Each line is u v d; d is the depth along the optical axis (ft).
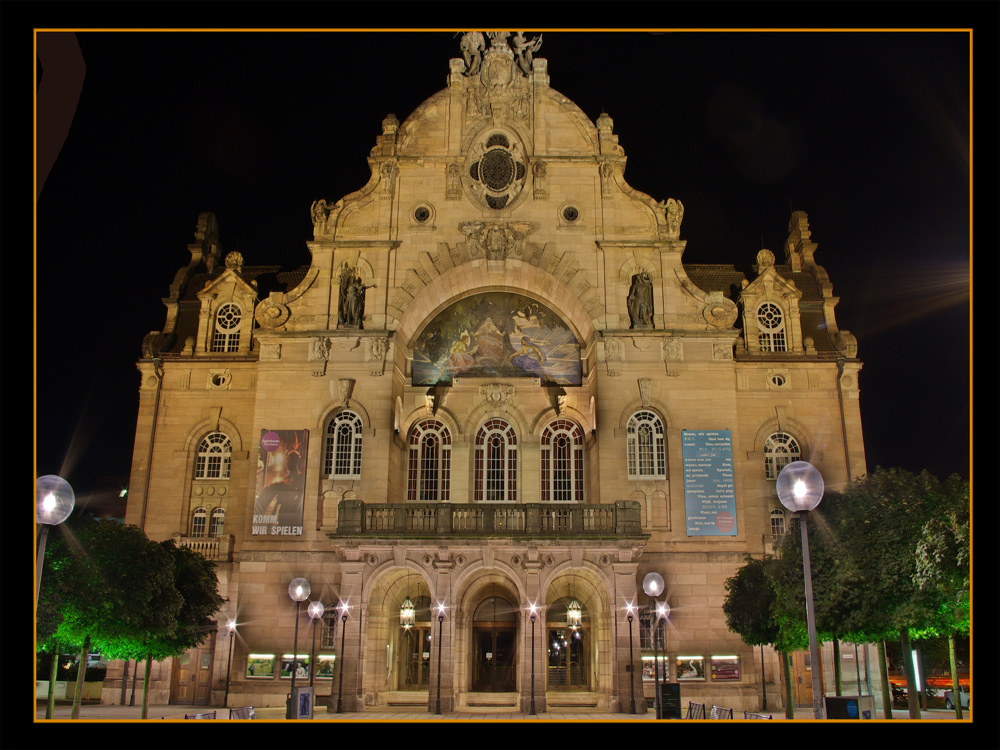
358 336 162.91
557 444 171.42
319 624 149.79
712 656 146.72
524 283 172.96
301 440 158.51
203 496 169.99
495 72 175.42
